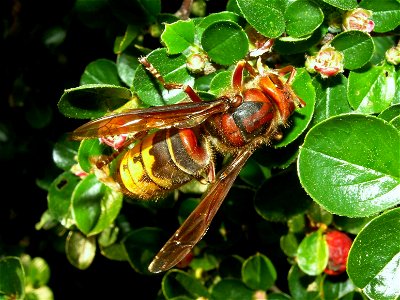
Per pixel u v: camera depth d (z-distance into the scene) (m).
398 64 0.09
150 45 0.11
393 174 0.08
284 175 0.10
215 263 0.12
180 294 0.11
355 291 0.11
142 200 0.10
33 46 0.14
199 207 0.09
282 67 0.09
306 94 0.09
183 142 0.09
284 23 0.09
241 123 0.09
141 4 0.10
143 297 0.15
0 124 0.15
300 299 0.11
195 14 0.11
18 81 0.14
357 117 0.08
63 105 0.09
